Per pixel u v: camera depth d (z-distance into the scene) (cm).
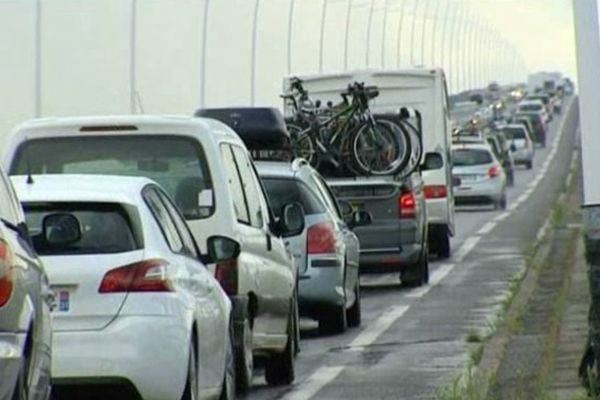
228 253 4031
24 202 3469
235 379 4347
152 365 3366
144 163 4212
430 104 10056
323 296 6112
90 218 3462
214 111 7388
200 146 4206
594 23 4097
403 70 10050
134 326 3362
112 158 4225
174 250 3597
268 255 4678
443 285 8312
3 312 2594
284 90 10069
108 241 3428
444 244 10106
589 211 3988
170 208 3806
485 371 4744
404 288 8212
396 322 6644
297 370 5197
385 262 7994
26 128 4234
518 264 9556
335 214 6469
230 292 4194
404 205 7994
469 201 15012
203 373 3672
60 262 3372
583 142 4072
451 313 6931
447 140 10131
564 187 18512
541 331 5866
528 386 4406
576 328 5841
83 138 4228
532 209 15200
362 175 8394
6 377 2566
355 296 6544
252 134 7331
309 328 6538
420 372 5081
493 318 6594
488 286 8200
